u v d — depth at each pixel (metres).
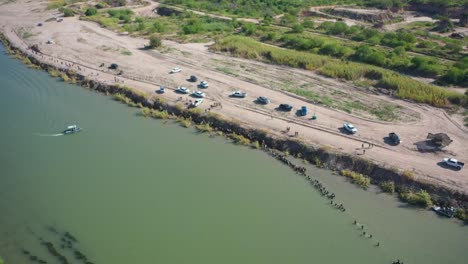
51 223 51.28
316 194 56.69
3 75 94.44
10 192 56.66
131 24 135.38
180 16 145.88
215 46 108.44
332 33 126.81
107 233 49.69
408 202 54.91
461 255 46.97
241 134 70.06
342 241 48.91
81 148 66.50
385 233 50.03
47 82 91.25
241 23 135.62
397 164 60.03
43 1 167.00
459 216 52.25
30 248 47.59
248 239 49.03
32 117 75.75
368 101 79.56
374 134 67.94
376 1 161.75
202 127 72.31
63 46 111.44
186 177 59.66
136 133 71.12
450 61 101.25
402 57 100.88
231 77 90.56
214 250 47.41
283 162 63.56
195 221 51.56
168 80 88.88
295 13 153.25
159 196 55.78
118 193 56.22
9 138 68.88
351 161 61.34
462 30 135.75
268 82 88.00
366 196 56.28
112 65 95.88
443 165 59.78
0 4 162.50
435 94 79.06
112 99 83.69
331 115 74.12
